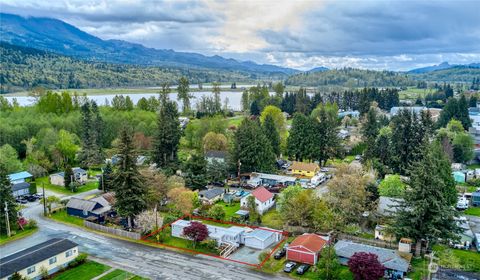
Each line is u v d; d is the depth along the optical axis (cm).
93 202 7669
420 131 10338
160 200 7881
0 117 13200
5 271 4897
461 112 15975
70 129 13350
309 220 6819
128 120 14475
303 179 10044
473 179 9981
